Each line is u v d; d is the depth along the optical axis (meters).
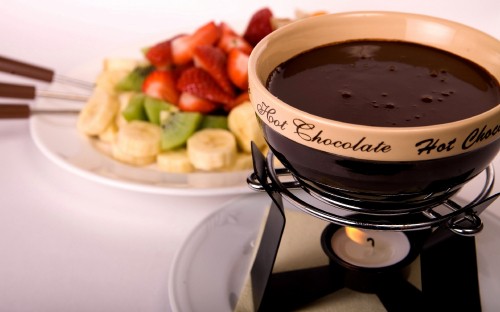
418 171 0.35
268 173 0.42
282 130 0.36
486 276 0.44
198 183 0.53
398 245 0.44
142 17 0.82
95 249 0.49
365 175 0.36
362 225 0.38
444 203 0.41
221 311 0.42
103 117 0.61
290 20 0.68
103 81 0.67
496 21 0.69
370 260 0.43
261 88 0.37
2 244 0.50
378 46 0.42
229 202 0.50
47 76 0.65
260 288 0.42
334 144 0.35
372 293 0.43
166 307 0.45
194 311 0.42
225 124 0.64
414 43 0.42
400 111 0.37
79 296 0.46
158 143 0.60
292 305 0.42
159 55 0.68
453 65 0.41
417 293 0.43
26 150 0.59
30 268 0.48
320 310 0.42
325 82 0.40
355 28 0.42
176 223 0.51
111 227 0.51
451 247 0.43
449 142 0.35
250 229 0.47
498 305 0.42
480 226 0.39
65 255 0.49
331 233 0.44
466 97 0.38
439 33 0.42
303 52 0.42
